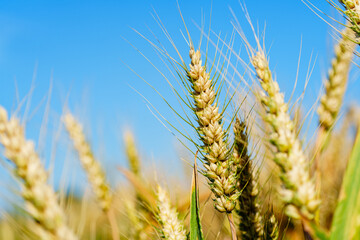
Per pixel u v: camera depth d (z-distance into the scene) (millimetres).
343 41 380
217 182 340
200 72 345
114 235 409
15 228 303
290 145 302
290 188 297
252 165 359
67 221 303
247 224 358
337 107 363
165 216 367
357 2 372
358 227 292
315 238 296
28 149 292
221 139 343
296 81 335
